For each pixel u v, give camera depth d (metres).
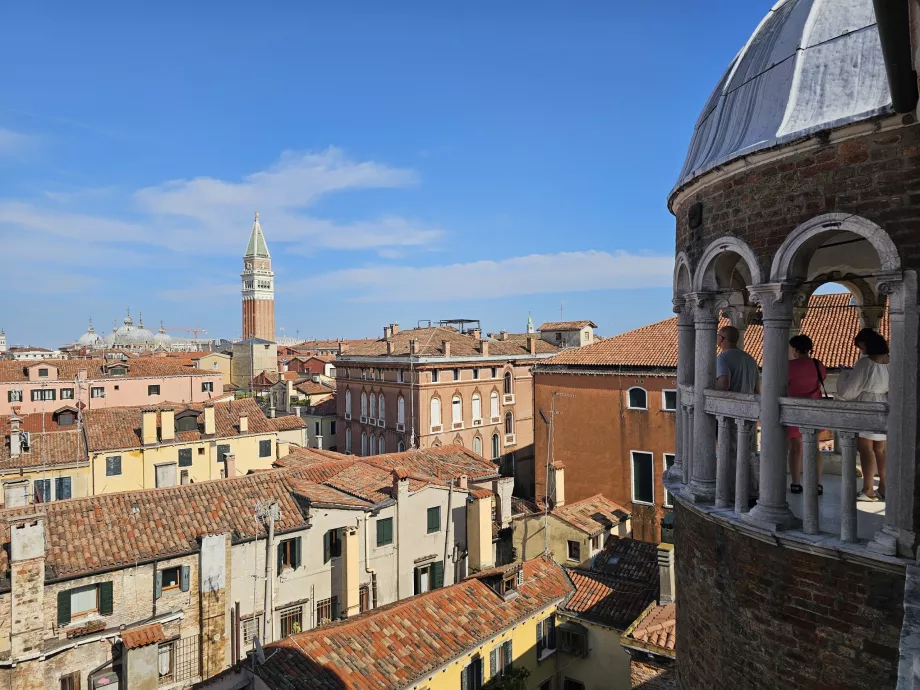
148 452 45.84
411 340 58.66
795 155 7.01
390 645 19.12
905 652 4.06
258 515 26.08
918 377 5.97
